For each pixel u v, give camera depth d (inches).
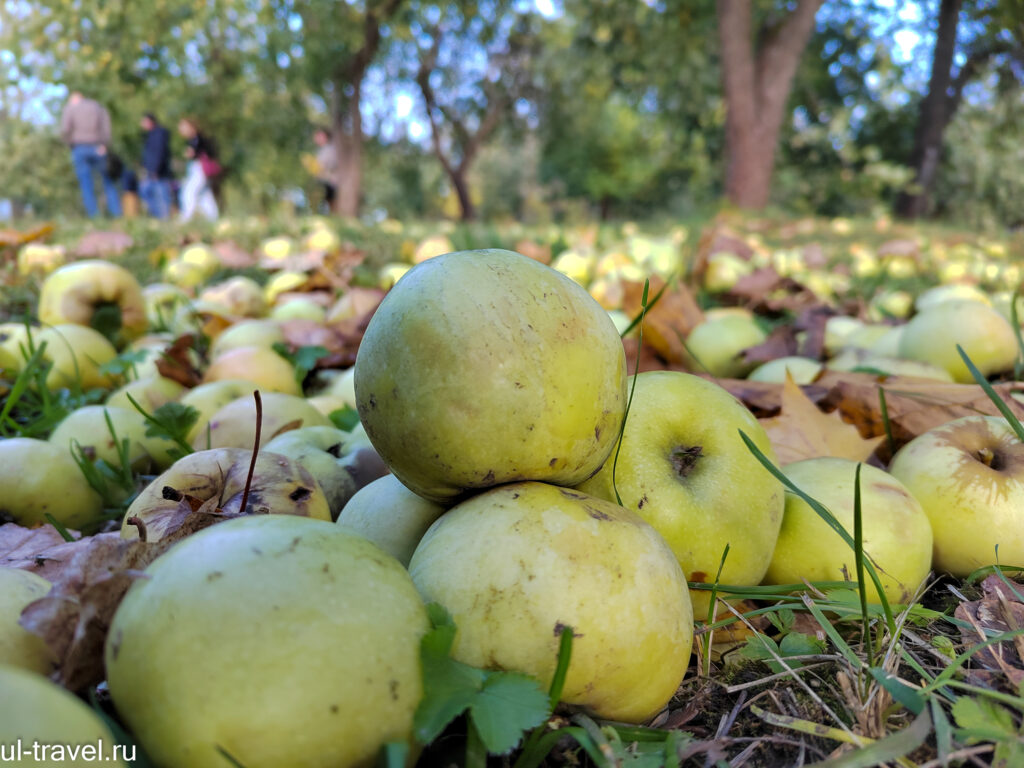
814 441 13.6
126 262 38.6
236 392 16.4
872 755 6.7
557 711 7.7
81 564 7.0
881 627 8.8
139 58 129.0
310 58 134.7
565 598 7.4
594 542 7.8
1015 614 9.5
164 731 5.8
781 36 103.4
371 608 6.4
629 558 7.8
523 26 178.1
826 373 16.3
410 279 8.7
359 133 144.8
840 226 76.2
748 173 103.2
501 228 80.7
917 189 132.5
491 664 7.4
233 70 143.1
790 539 10.7
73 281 21.7
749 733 8.0
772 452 10.6
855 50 151.1
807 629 10.0
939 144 132.2
